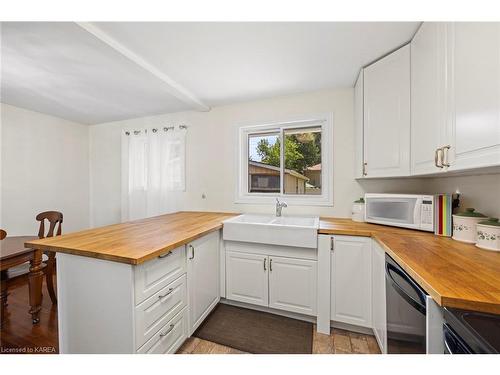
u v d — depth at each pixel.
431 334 0.79
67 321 1.25
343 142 2.22
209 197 2.79
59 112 2.97
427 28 1.25
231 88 2.26
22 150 2.84
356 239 1.61
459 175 1.47
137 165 3.13
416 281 0.85
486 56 0.83
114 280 1.12
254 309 1.99
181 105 2.68
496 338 0.57
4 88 2.22
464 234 1.28
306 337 1.64
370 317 1.60
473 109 0.90
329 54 1.65
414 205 1.58
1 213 2.67
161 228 1.74
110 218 3.47
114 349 1.13
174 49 1.60
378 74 1.70
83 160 3.50
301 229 1.73
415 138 1.40
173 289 1.38
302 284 1.78
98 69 1.81
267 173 2.66
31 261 1.80
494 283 0.77
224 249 2.02
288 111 2.42
